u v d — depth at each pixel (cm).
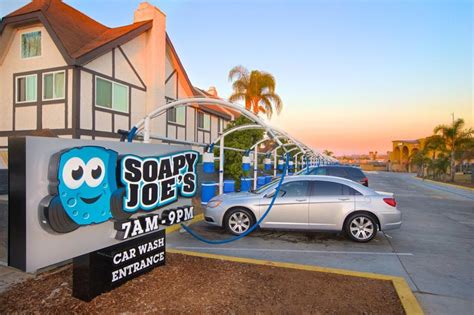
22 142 318
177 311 368
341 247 700
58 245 345
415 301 404
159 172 470
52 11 1498
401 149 7444
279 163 1841
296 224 767
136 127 626
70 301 387
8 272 486
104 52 1416
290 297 410
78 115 1331
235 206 790
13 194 325
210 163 816
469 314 396
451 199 1759
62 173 340
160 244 495
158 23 1761
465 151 3459
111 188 398
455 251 680
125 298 395
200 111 2419
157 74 1753
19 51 1460
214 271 489
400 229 905
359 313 376
